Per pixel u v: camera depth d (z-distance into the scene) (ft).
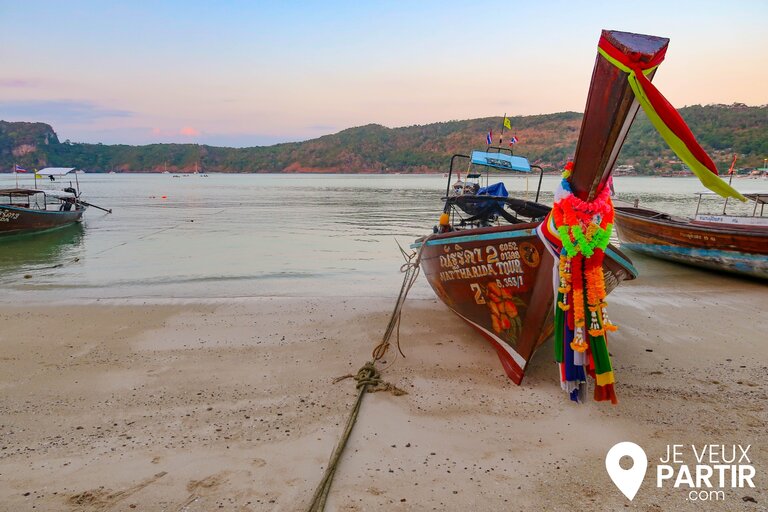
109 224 81.30
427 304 30.17
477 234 19.53
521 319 18.94
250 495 12.53
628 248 51.26
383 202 131.85
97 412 16.89
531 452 14.44
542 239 16.31
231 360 21.45
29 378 19.61
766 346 22.76
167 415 16.66
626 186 223.92
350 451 14.48
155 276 41.37
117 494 12.51
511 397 17.93
